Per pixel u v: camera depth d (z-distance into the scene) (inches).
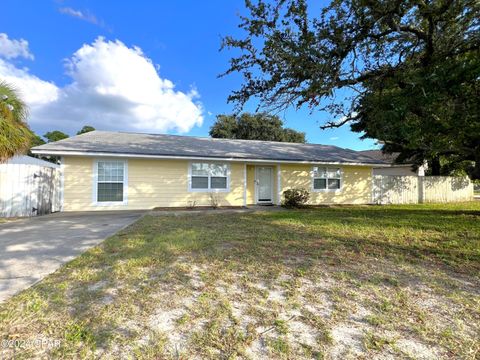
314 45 218.4
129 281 130.9
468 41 243.9
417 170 770.2
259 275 140.6
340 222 317.7
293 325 93.8
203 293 118.5
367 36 237.8
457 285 129.7
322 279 135.9
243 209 472.1
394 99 243.4
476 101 219.8
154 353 78.2
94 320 95.3
